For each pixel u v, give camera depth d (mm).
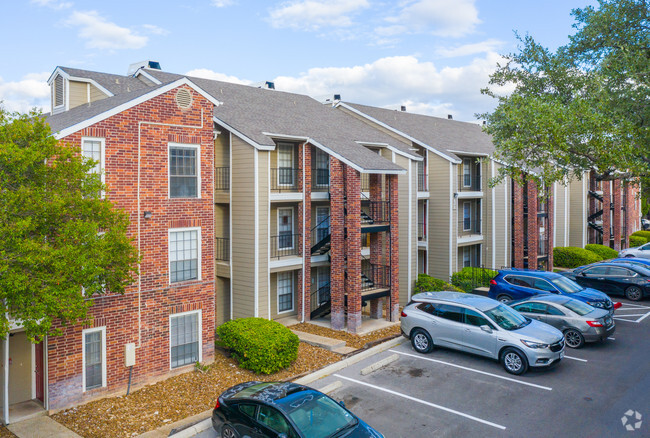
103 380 13992
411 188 25453
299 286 22141
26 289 10367
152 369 15023
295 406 10234
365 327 21156
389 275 22109
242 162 20312
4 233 9984
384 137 27422
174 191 15656
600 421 12016
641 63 17188
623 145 16094
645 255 37438
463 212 32188
